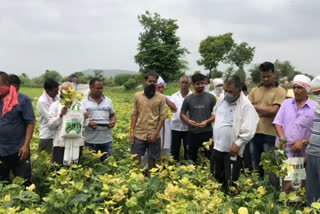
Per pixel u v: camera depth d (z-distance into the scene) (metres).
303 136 5.21
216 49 69.38
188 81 7.75
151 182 5.19
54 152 6.28
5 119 5.37
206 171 6.16
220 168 5.92
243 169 6.02
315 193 4.77
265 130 6.46
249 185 5.32
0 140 5.38
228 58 71.62
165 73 42.06
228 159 5.70
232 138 5.52
